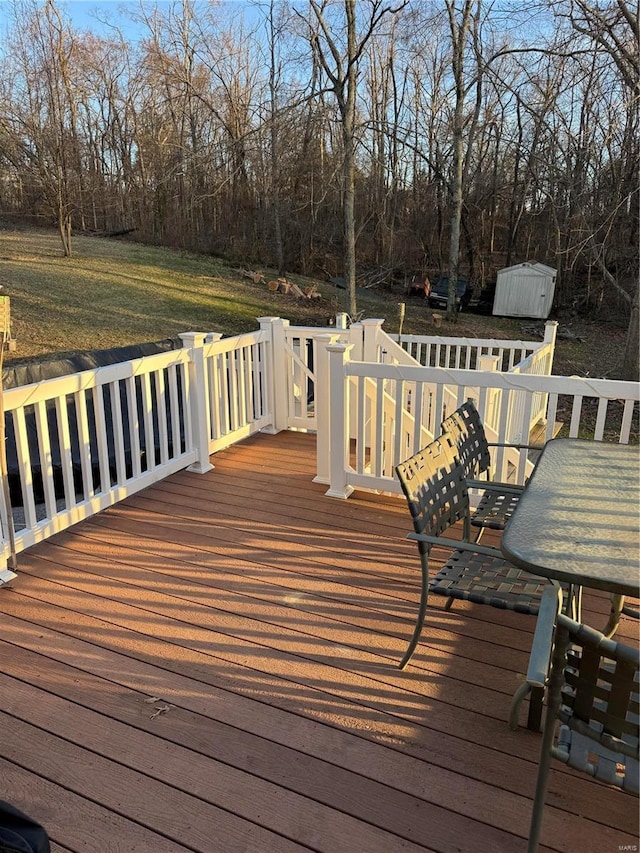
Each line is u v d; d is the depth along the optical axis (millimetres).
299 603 2570
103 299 12562
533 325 16141
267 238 20094
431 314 16641
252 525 3307
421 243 21094
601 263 10781
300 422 5047
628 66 9383
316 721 1913
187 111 19719
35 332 10000
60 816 1589
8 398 2678
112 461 4648
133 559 2936
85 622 2436
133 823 1569
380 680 2102
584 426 9055
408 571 2834
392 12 11867
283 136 13984
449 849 1495
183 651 2256
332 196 18500
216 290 15000
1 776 1707
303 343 4992
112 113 22297
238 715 1938
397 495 3689
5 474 2684
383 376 3373
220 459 4379
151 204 21891
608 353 13664
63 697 2016
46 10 13898
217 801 1629
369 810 1602
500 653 2244
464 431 2459
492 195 19531
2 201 21469
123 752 1790
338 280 18703
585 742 1326
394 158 20359
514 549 1558
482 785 1678
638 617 2191
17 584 2709
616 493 1925
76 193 17375
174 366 3834
